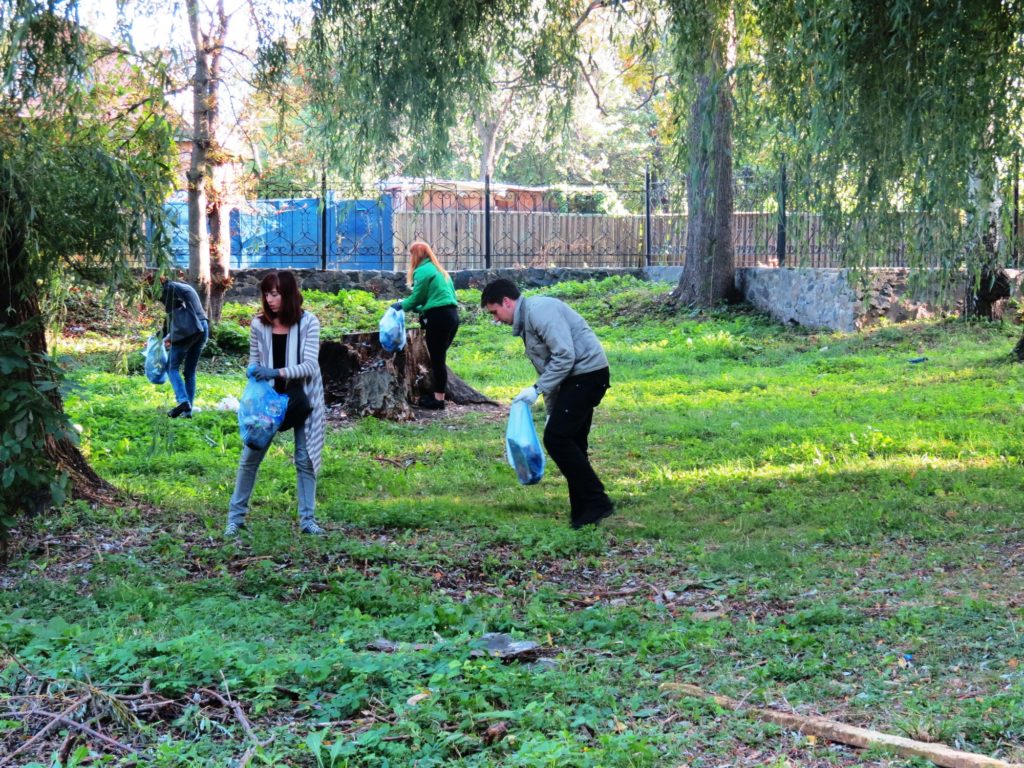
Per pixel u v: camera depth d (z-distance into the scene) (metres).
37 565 6.21
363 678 3.93
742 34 8.50
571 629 5.12
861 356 16.64
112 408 11.57
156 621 5.07
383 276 22.47
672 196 9.16
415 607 5.48
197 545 6.84
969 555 6.36
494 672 4.13
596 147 37.16
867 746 3.51
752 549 6.68
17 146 6.03
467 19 8.73
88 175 6.13
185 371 11.98
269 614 5.33
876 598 5.50
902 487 8.39
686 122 8.91
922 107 7.21
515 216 25.44
